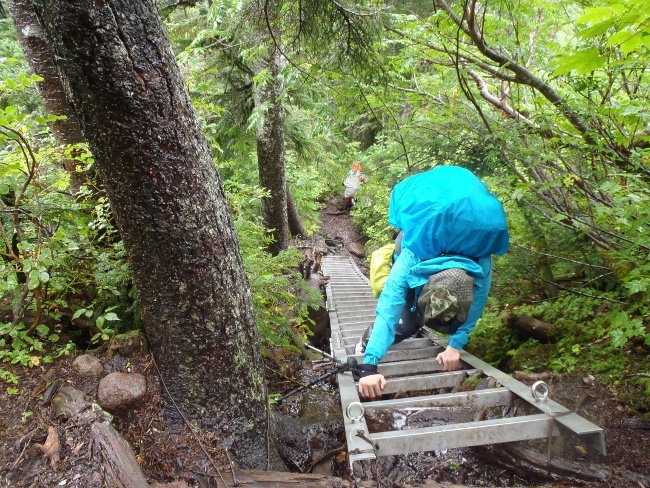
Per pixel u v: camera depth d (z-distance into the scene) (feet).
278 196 26.73
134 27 4.76
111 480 5.15
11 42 22.07
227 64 23.24
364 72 13.41
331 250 40.70
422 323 8.93
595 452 6.47
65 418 5.74
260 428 6.82
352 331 14.92
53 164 8.99
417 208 7.88
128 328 7.87
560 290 12.34
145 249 5.70
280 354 12.44
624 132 10.25
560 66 5.62
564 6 11.44
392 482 5.76
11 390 6.13
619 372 8.59
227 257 6.23
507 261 12.43
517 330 12.26
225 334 6.27
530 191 10.46
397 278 7.82
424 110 15.05
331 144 43.45
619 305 9.62
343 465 7.56
